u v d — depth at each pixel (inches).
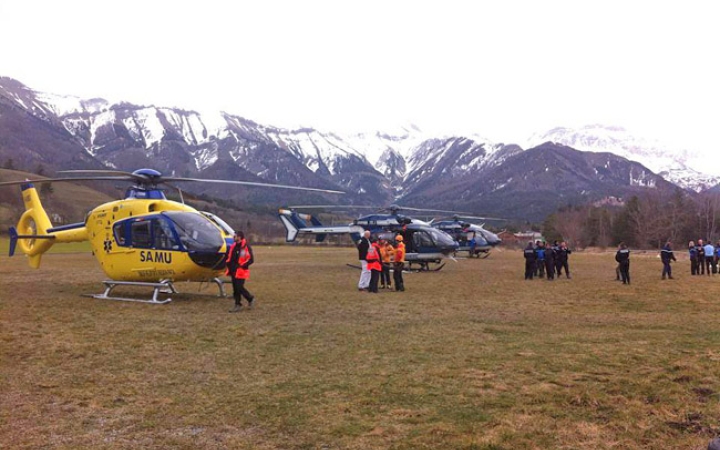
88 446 179.9
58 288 671.1
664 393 233.3
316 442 183.3
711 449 164.2
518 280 851.4
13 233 710.5
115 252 556.7
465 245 1601.9
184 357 304.0
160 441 184.4
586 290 689.0
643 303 553.3
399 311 486.0
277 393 236.8
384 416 207.6
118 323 413.4
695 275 981.8
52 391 239.9
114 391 240.4
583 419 203.3
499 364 287.1
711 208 3282.5
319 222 1600.6
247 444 181.9
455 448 177.5
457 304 537.6
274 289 678.5
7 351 316.5
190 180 587.8
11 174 4493.1
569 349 323.9
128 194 577.3
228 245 530.6
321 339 355.6
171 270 525.7
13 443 182.2
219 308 498.9
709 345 335.3
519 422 200.1
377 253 646.5
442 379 258.5
